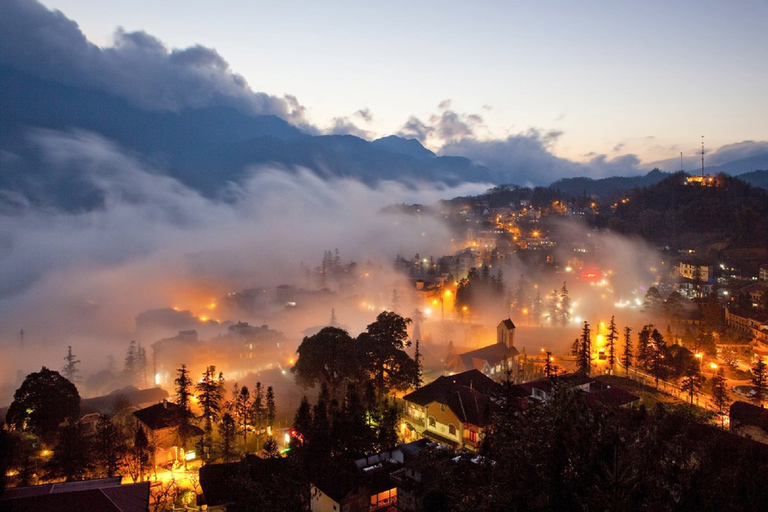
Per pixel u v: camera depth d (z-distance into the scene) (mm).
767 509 19406
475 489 22406
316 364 71125
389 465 48188
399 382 76438
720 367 97750
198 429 66000
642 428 21984
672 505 17797
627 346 97562
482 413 57250
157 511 47188
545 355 112688
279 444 68188
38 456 60938
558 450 19172
